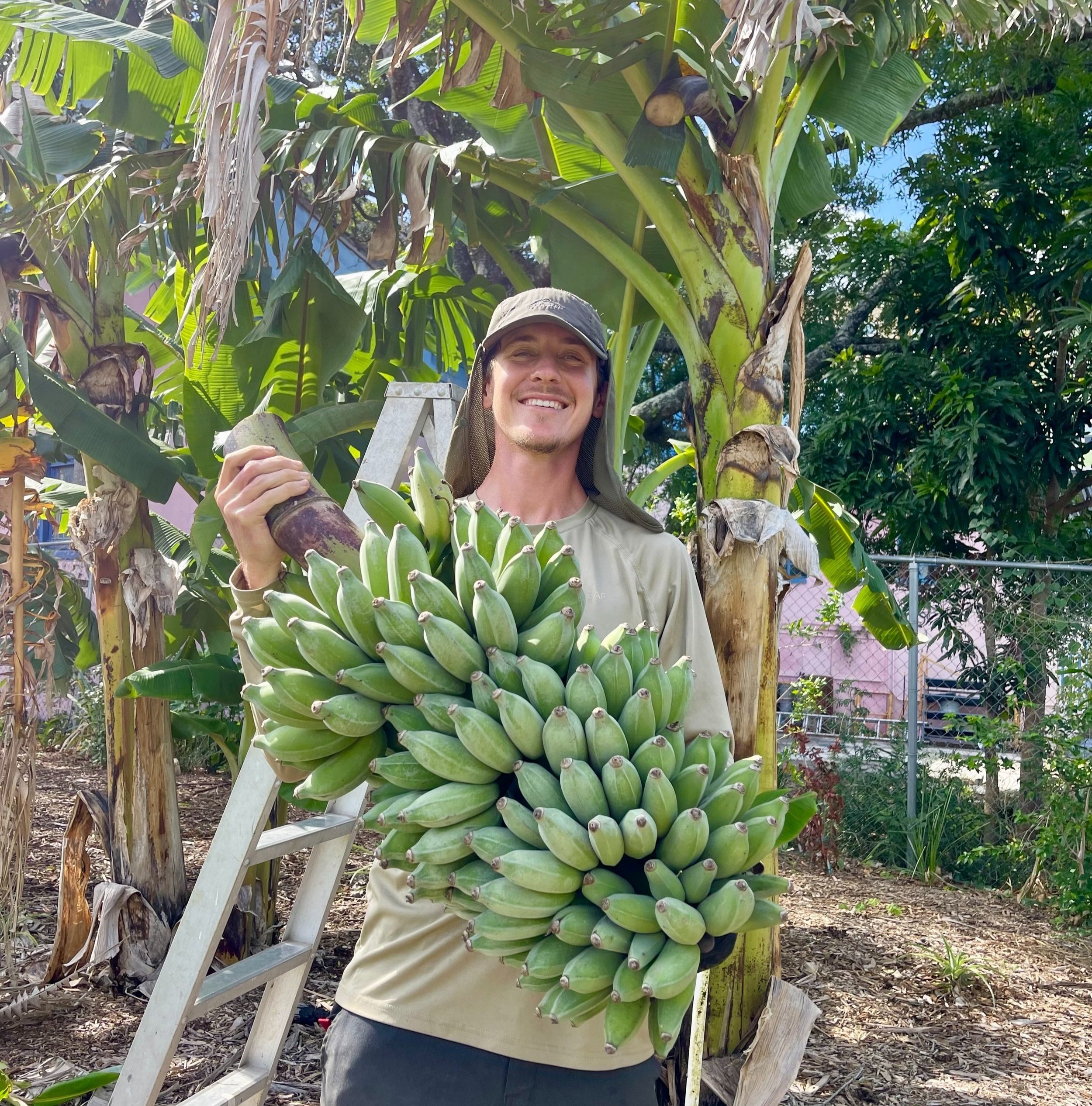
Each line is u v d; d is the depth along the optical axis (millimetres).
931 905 5938
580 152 4020
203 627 5188
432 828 1282
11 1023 3707
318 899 2621
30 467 4113
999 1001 4496
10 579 4066
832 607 7566
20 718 3975
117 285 4121
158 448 4141
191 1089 3207
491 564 1523
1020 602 6953
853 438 8078
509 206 4434
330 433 3834
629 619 1757
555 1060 1571
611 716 1337
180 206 3723
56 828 6492
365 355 5188
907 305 8414
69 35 3506
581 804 1239
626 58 3059
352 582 1364
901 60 3455
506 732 1293
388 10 3926
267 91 3723
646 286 3402
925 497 7633
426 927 1640
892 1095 3564
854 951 5031
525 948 1301
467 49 3789
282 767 1794
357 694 1358
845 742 7352
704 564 3061
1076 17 3455
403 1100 1594
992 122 8148
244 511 1584
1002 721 6602
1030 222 7668
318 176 3812
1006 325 7789
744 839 1240
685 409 3342
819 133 5168
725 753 1480
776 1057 2883
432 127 8133
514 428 1799
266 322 3812
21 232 4062
